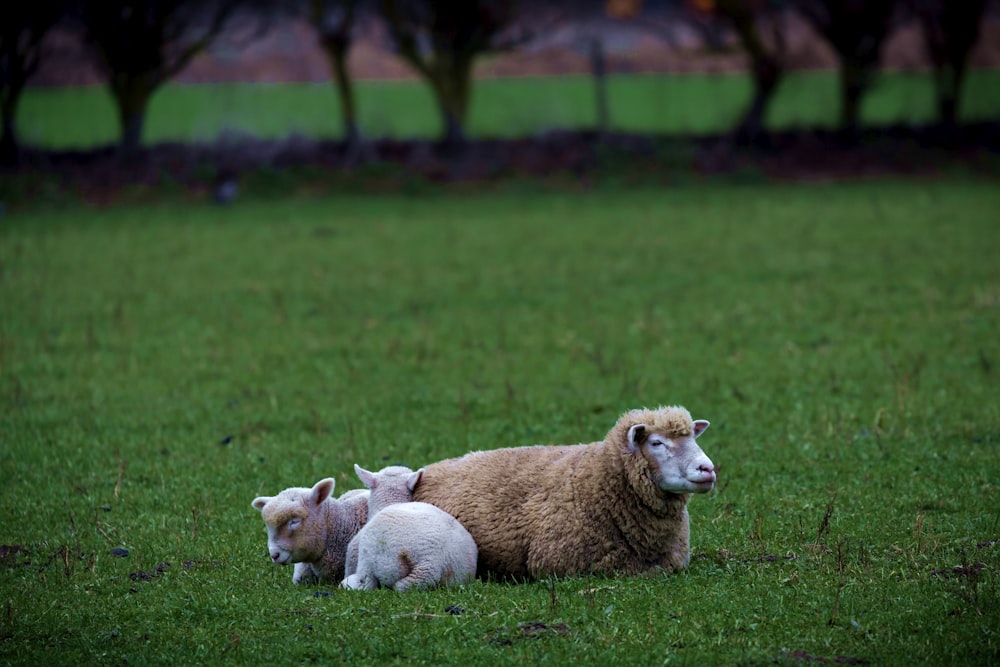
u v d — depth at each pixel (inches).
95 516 397.7
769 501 392.8
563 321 748.0
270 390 591.2
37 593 324.2
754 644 271.9
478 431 500.4
